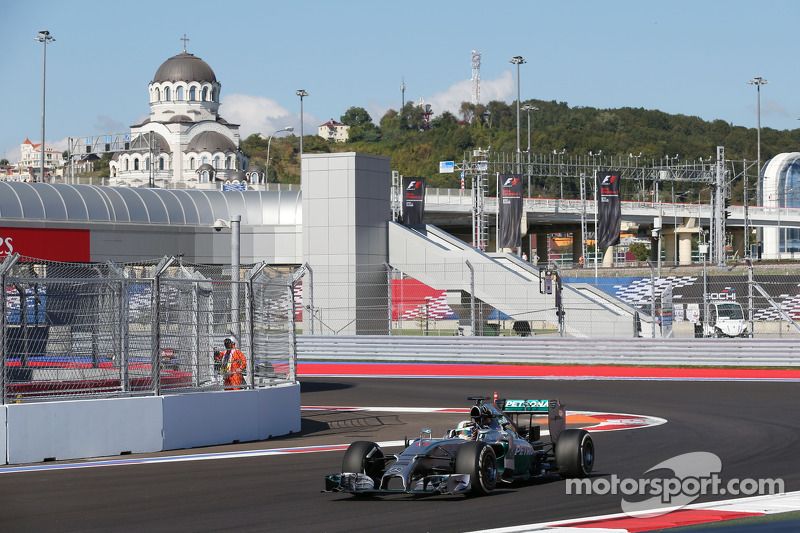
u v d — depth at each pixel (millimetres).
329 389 29844
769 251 151000
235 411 18266
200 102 148375
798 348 33406
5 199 42844
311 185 43281
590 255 150875
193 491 12469
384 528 9891
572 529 9664
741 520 10125
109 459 15789
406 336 37188
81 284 17453
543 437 18297
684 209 120062
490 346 36312
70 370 17875
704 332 38438
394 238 44219
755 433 18594
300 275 21062
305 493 12289
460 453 11703
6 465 15086
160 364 17172
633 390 28297
